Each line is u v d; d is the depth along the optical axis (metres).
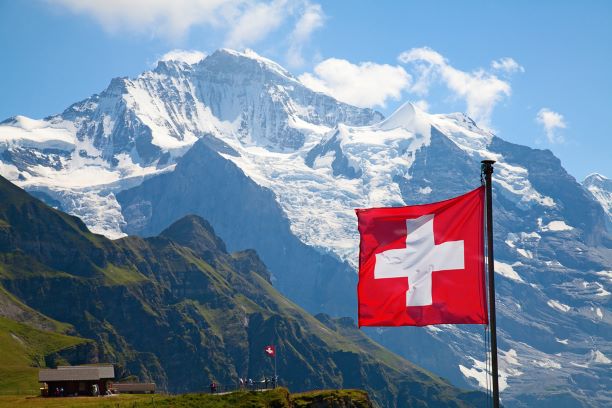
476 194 70.94
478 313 70.19
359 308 72.75
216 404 191.88
